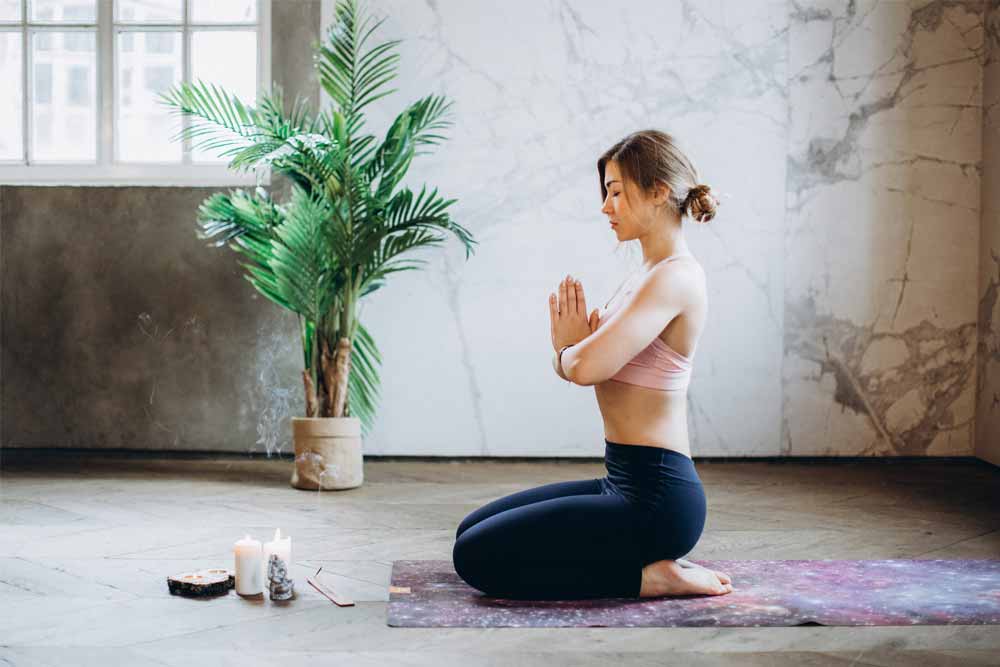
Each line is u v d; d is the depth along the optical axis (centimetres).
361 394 509
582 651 237
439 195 557
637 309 264
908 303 564
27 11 568
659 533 271
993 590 292
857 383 564
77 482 477
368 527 383
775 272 562
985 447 554
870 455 565
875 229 563
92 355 560
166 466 530
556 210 557
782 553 343
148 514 403
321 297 470
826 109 561
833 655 236
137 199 558
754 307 562
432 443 561
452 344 558
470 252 555
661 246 277
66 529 373
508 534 272
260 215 487
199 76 566
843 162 561
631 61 557
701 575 283
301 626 255
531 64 555
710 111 558
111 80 566
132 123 569
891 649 241
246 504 428
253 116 474
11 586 292
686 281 269
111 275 559
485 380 559
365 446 562
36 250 561
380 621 260
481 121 555
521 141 555
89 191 559
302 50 553
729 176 560
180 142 567
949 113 562
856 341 563
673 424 273
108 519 392
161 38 567
